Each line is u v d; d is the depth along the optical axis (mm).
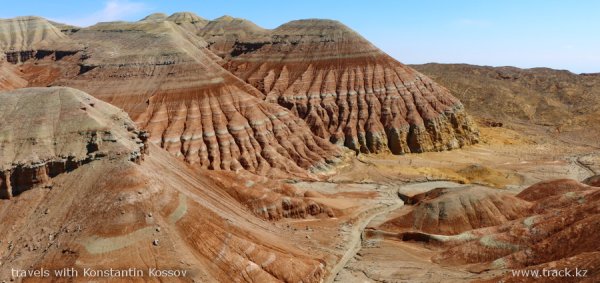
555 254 59406
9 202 56438
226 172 85062
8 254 51656
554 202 79625
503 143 153250
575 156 139375
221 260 54594
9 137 58969
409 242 76125
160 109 113000
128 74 121438
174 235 54156
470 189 84375
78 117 61750
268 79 150625
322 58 151875
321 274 62906
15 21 185375
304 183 103188
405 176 112250
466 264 65750
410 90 144875
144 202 55312
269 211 78500
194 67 122000
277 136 116312
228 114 115000
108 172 57531
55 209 55094
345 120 136500
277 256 59531
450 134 142000
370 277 63562
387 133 135250
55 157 58719
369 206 91938
